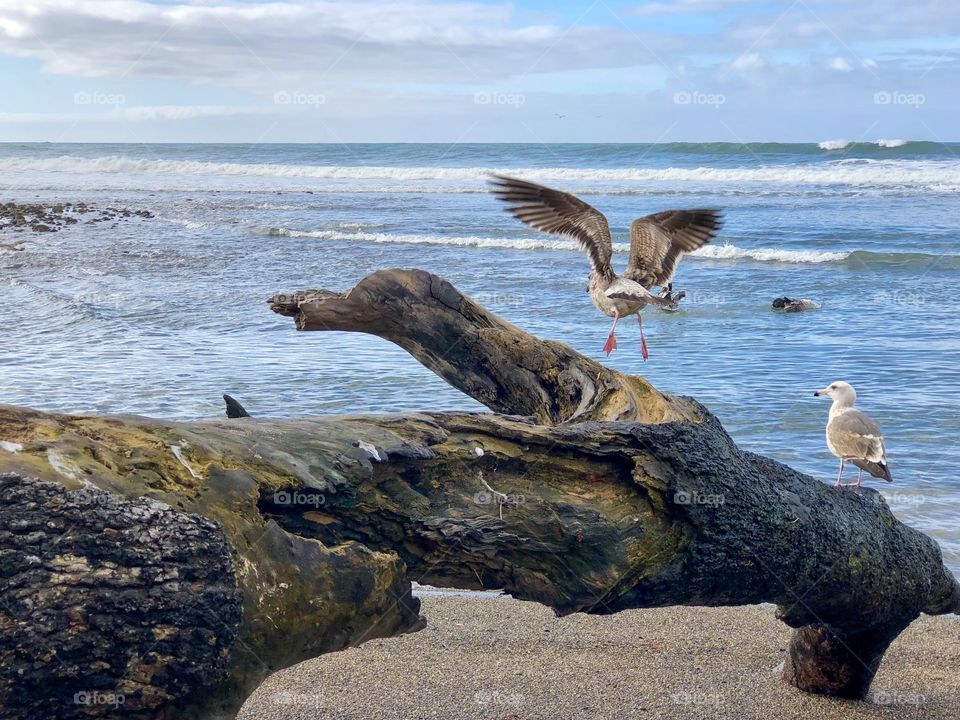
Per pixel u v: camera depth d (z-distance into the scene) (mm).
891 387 15242
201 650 4262
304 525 4992
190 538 4293
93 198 62000
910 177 55906
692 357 17531
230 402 6062
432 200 57250
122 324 21438
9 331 20828
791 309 22406
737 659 8031
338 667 7832
